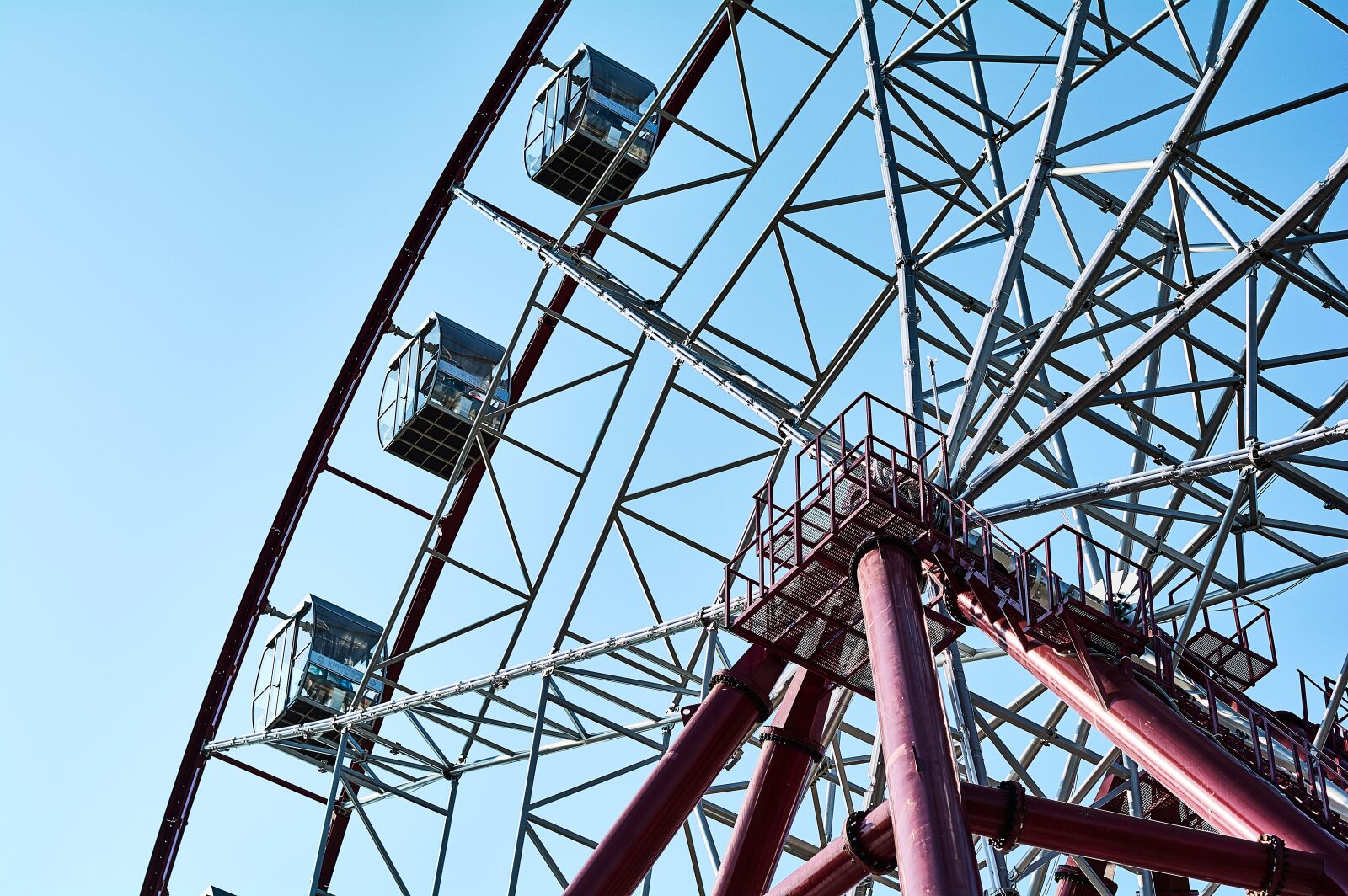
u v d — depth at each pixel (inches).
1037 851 892.6
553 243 1149.1
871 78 885.2
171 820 1363.2
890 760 529.7
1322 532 764.0
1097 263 717.9
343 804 1315.2
